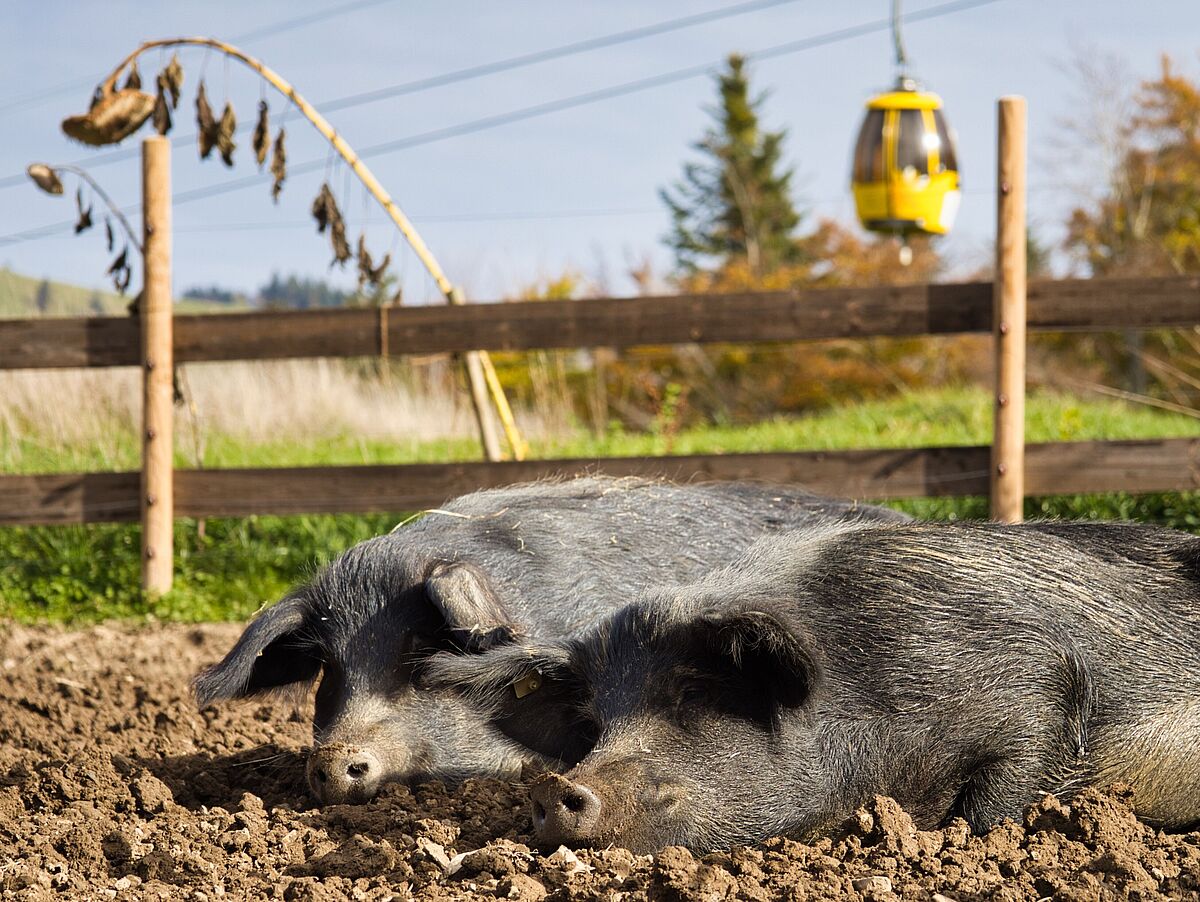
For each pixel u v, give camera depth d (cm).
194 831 496
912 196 847
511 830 497
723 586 502
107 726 604
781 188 3206
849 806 481
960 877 404
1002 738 477
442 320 744
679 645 473
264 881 435
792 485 670
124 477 757
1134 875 394
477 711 548
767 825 469
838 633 489
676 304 734
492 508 593
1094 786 500
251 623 566
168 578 757
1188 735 517
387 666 553
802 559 518
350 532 796
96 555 786
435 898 404
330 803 530
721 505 605
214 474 753
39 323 758
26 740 586
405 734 545
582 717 514
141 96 772
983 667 480
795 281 2369
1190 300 718
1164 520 766
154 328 752
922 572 502
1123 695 510
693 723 470
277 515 749
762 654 466
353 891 420
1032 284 724
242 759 570
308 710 618
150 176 752
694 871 407
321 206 783
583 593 570
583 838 430
